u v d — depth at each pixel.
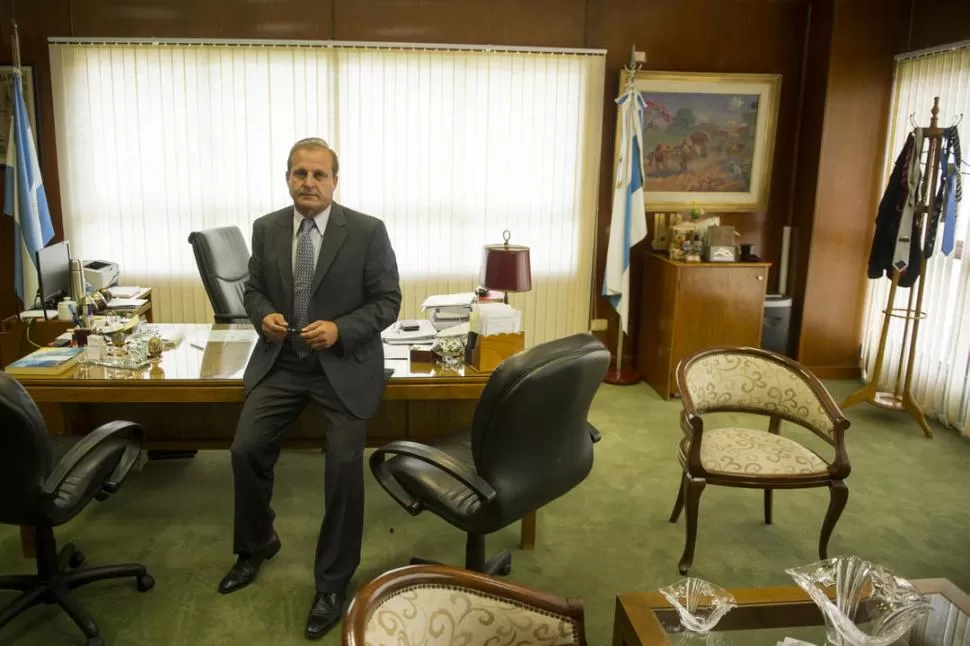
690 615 1.54
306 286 2.34
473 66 4.49
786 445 2.64
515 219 4.71
